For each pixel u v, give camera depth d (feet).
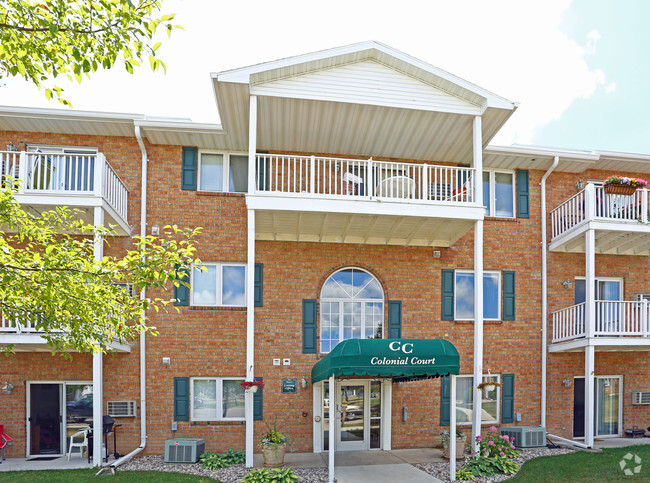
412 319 45.42
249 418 36.09
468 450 41.01
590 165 49.16
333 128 43.27
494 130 43.29
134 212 43.06
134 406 41.04
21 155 36.09
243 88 37.58
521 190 48.73
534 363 47.03
